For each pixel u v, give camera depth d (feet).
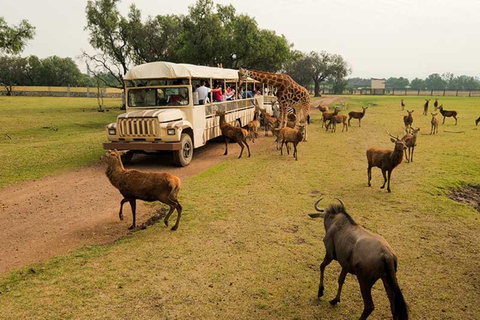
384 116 98.43
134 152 45.34
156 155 49.73
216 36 111.14
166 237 22.88
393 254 13.12
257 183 34.65
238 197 30.55
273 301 16.38
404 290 17.30
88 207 28.84
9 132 72.79
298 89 60.44
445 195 31.42
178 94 43.37
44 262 19.93
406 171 38.63
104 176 38.17
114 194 32.04
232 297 16.65
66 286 17.51
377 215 26.40
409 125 72.02
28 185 35.14
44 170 40.73
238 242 22.15
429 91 357.20
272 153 49.29
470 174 37.24
